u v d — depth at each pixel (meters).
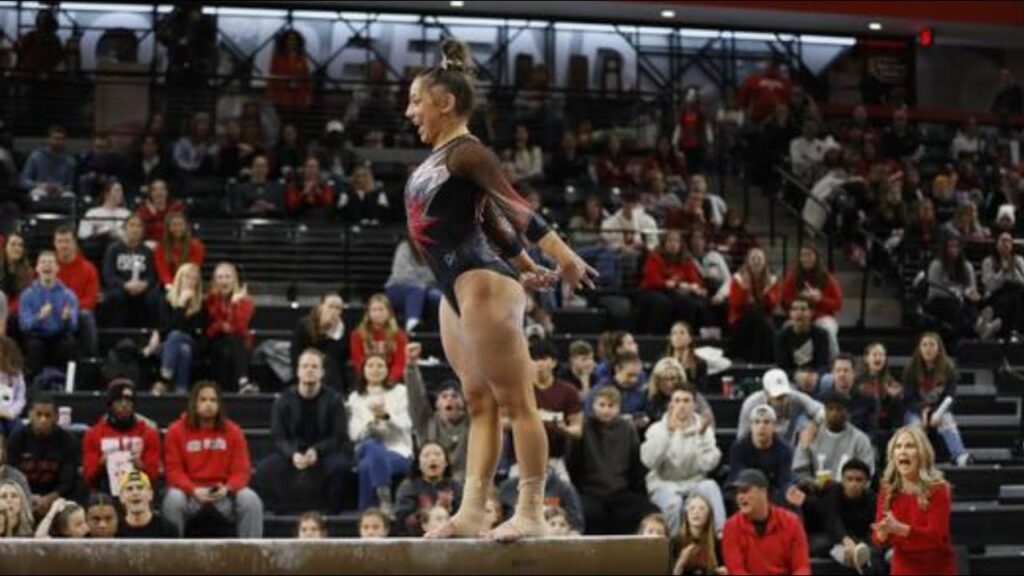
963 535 17.33
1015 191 26.47
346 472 17.27
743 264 24.28
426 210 7.81
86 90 30.80
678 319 22.86
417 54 32.84
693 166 30.48
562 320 22.89
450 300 7.90
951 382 19.17
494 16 32.91
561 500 16.28
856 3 32.09
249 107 29.38
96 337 20.20
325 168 27.98
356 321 22.11
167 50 31.27
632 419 17.77
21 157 28.44
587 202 25.77
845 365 18.78
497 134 31.16
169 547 7.10
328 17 32.62
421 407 17.12
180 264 21.38
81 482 16.61
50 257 19.41
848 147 30.14
